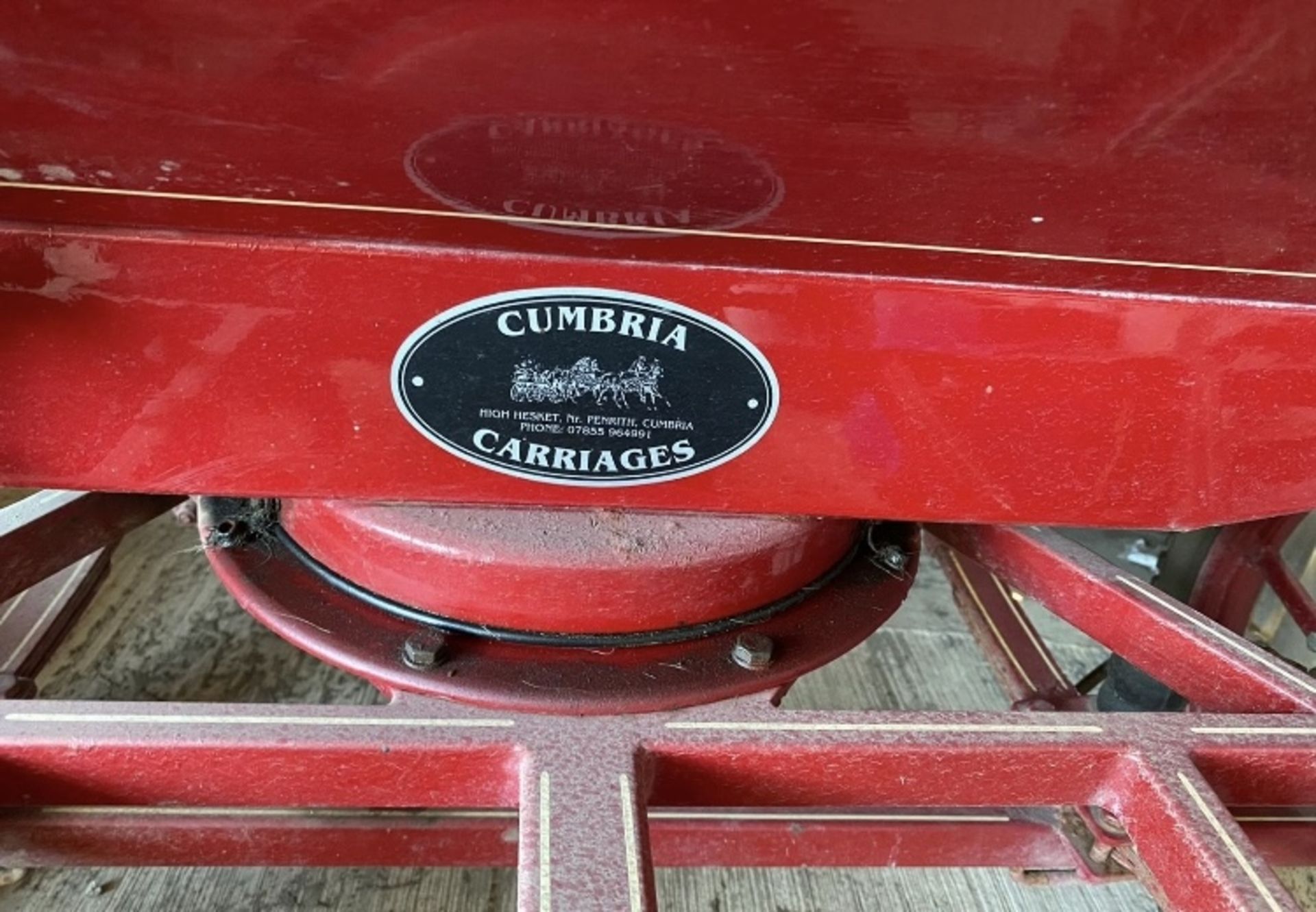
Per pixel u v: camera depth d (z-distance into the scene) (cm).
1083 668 169
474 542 73
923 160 55
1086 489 72
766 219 59
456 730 68
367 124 53
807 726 70
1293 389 68
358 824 82
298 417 66
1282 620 154
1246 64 51
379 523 75
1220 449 71
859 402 67
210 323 62
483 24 49
